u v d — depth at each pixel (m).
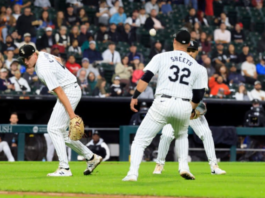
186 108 18.78
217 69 59.00
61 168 22.67
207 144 26.02
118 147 45.38
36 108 51.88
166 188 16.95
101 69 54.75
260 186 18.38
